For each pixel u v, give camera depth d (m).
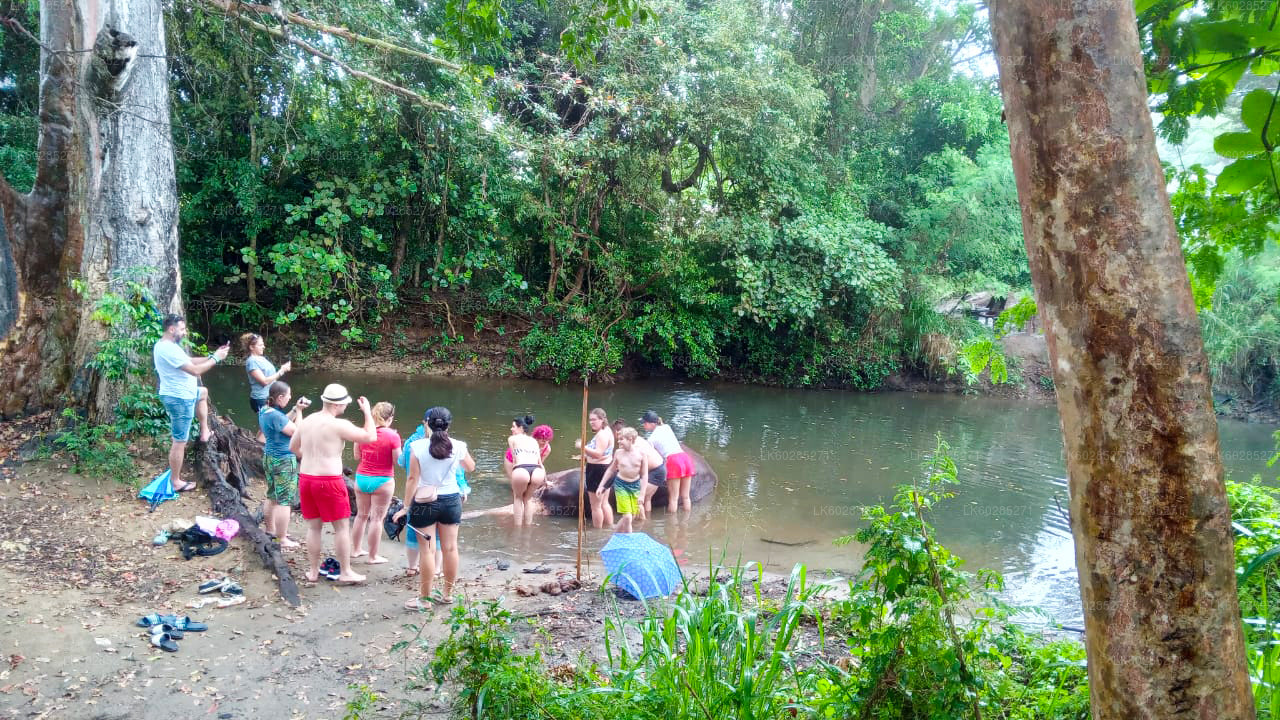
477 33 6.01
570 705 3.46
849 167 22.83
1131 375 1.74
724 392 20.78
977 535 9.21
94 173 8.98
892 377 22.83
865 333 22.47
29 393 9.08
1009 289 21.83
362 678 5.09
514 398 17.50
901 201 23.64
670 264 19.89
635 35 16.78
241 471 9.14
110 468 8.29
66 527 7.31
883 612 3.37
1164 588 1.74
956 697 3.13
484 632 3.69
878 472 12.20
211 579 6.66
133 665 5.13
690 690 3.46
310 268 16.86
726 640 3.76
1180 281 1.75
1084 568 1.85
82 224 9.05
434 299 21.11
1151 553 1.74
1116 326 1.75
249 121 18.33
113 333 8.83
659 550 6.70
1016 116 1.91
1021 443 15.19
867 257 19.61
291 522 8.80
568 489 9.70
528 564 7.86
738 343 22.64
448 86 16.31
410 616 6.20
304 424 6.88
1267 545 3.99
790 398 20.34
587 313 20.70
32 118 16.89
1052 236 1.84
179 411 8.00
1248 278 18.66
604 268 20.61
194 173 18.67
